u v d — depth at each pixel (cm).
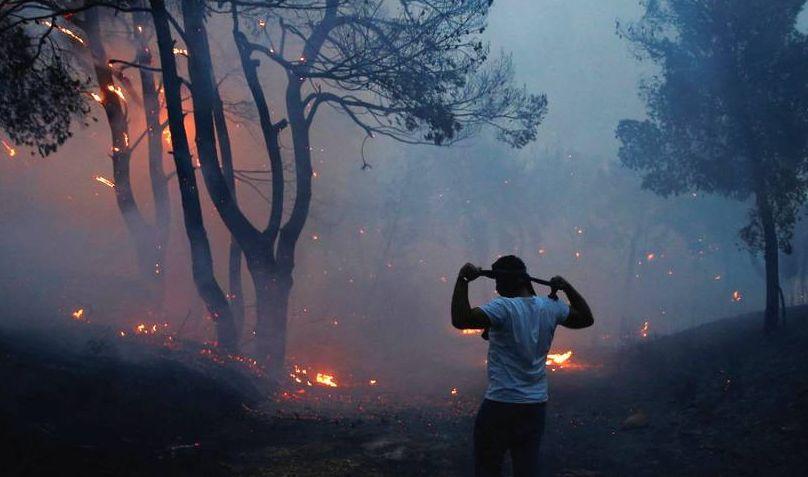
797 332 1219
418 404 1262
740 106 1307
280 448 736
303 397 1214
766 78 1303
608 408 1098
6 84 1066
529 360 456
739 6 1286
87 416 696
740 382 1022
